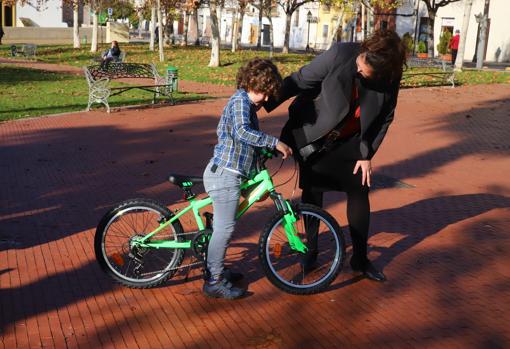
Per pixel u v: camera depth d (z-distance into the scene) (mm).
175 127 13125
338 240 4867
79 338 4176
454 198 8141
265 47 57750
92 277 5188
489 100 17891
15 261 5523
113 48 30734
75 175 8977
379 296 4906
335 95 4727
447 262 5691
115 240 4957
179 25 74500
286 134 5109
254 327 4363
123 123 13570
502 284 5211
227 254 5770
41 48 45250
